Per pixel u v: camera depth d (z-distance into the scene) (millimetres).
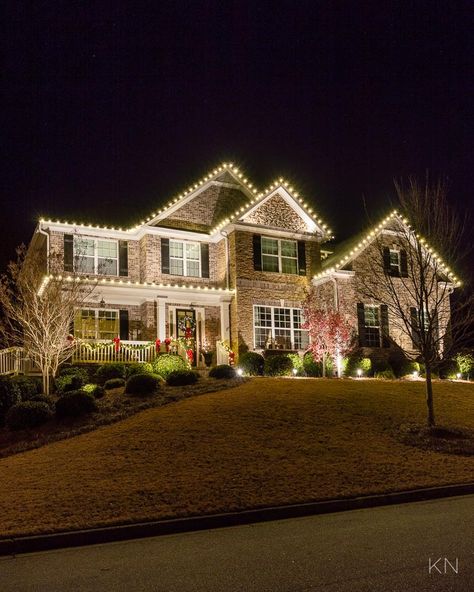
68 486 11125
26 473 12125
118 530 9125
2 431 16703
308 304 27031
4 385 17828
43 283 23734
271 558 7660
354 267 29578
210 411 16719
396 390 21172
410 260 19625
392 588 6305
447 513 10266
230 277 28734
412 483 12133
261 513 10164
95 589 6645
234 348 27797
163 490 10914
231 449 13602
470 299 22125
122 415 16656
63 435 15227
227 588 6492
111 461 12703
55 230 27188
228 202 31531
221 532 9398
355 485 11750
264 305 28797
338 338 25859
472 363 29094
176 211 29797
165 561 7738
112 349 24562
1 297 22891
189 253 29656
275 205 29969
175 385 20609
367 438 15266
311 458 13328
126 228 28500
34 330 21469
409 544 8109
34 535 8734
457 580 6516
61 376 21812
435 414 18219
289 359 26078
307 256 30531
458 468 13453
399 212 30781
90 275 26594
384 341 29281
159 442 13992
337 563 7293
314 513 10578
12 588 6793
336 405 18016
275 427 15469
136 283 26344
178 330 28031
